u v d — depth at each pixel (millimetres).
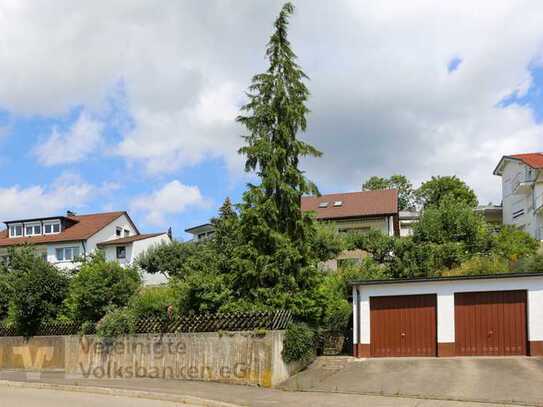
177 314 18344
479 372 15414
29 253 28047
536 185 42531
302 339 16844
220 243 26531
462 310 18609
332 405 12656
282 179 19344
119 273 21766
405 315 19062
